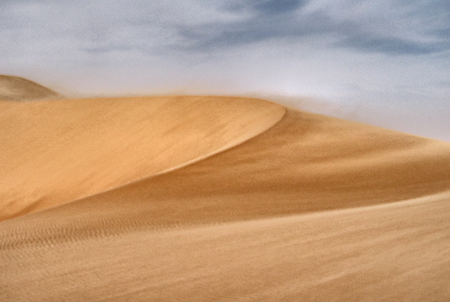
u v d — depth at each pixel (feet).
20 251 26.94
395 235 26.13
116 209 43.14
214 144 89.66
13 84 370.53
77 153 96.73
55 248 27.53
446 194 49.98
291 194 51.78
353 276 18.51
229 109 110.73
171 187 52.65
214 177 57.26
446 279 17.57
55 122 116.16
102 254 25.04
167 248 25.86
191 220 39.37
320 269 19.75
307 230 29.43
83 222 37.27
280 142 75.82
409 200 48.21
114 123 110.42
